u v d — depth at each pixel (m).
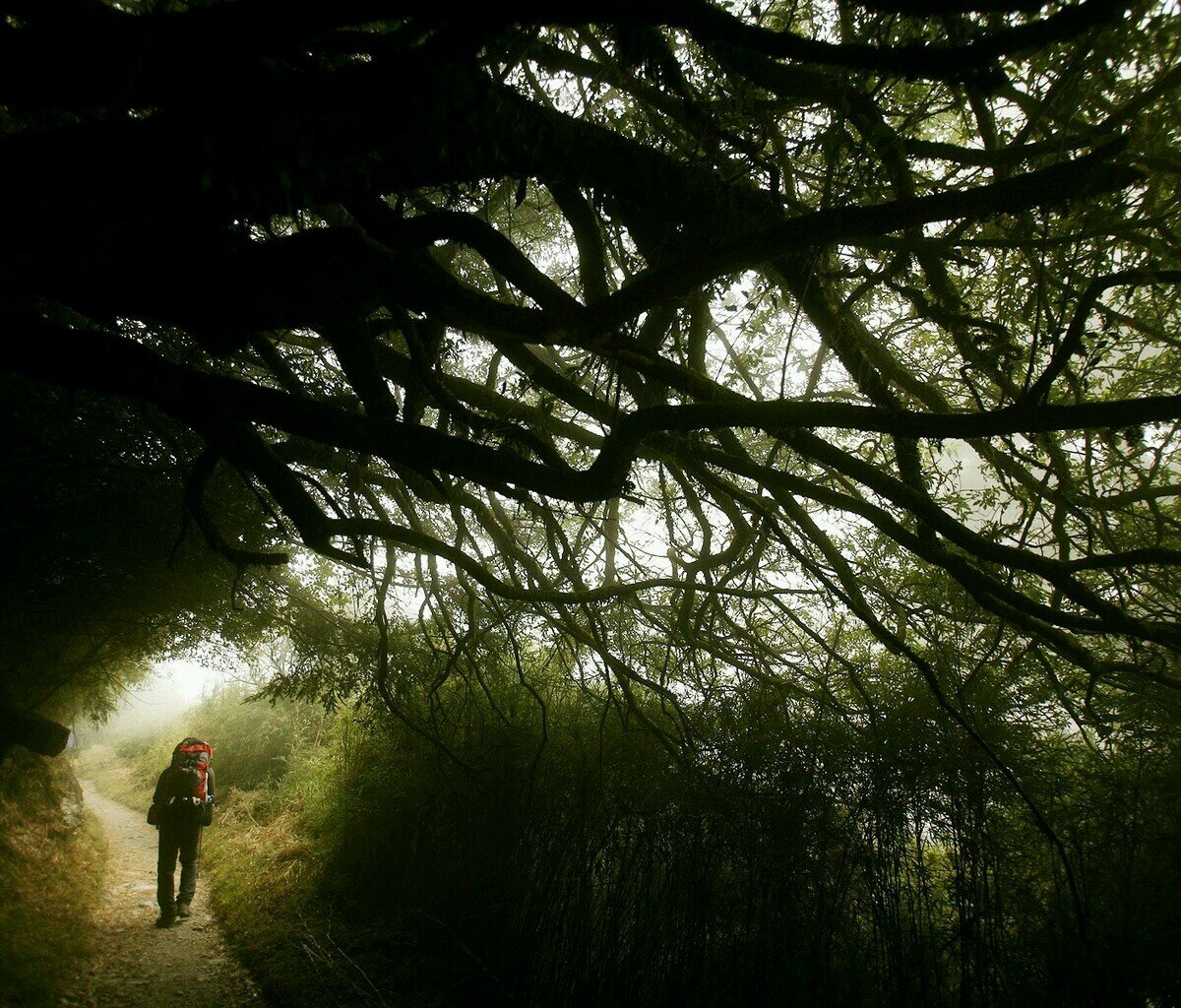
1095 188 2.61
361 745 7.20
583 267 3.46
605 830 5.04
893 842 4.22
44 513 5.28
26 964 4.51
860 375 3.73
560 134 2.66
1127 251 3.52
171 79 1.72
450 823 6.06
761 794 4.62
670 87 2.89
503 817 5.68
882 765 4.39
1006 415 2.20
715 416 2.39
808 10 3.28
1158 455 3.76
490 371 5.43
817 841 4.42
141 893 7.13
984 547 3.01
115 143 1.80
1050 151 2.96
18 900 5.31
